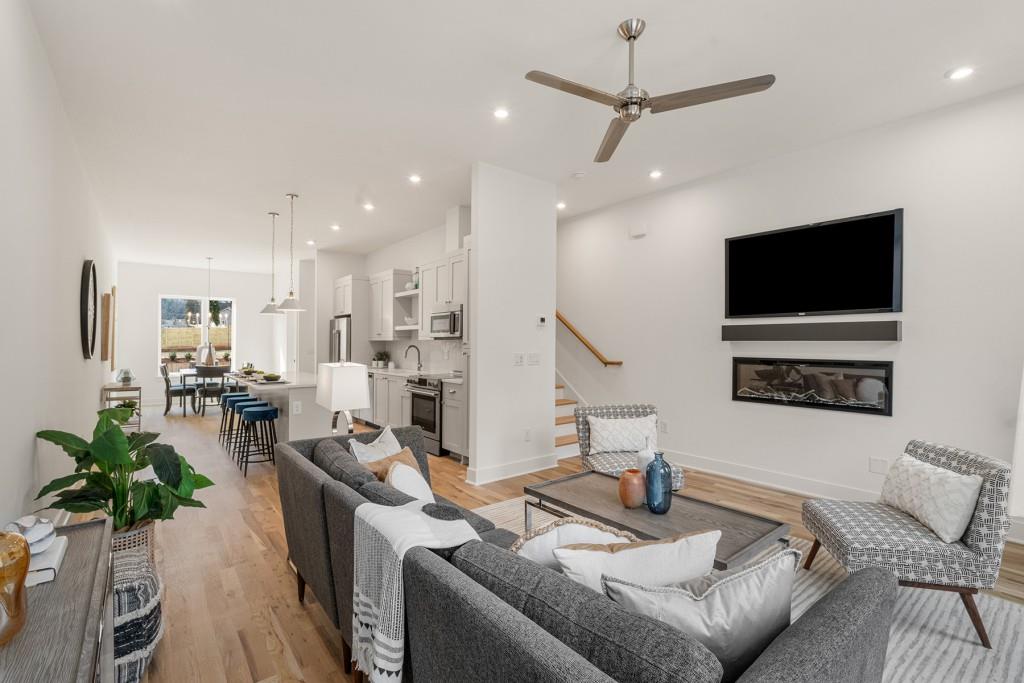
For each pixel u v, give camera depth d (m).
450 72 2.82
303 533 2.17
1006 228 3.04
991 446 3.09
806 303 3.92
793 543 3.04
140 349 9.50
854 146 3.67
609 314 5.54
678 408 4.85
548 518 3.43
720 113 3.33
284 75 2.85
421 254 6.89
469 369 4.40
